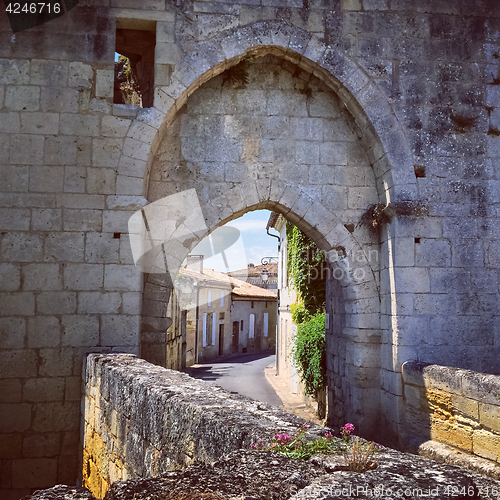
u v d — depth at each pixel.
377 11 7.39
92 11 6.85
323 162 7.62
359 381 7.30
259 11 7.16
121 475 3.98
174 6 7.02
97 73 6.77
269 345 26.50
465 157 7.33
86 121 6.70
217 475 1.84
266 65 7.68
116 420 4.25
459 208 7.21
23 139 6.54
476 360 6.93
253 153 7.50
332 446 2.14
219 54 7.01
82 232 6.54
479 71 7.48
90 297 6.46
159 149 7.32
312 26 7.23
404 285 6.97
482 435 4.73
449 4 7.53
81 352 6.37
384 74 7.31
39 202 6.49
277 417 2.69
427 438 5.86
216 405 2.94
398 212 7.05
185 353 15.06
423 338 6.88
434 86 7.38
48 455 6.15
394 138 7.21
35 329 6.31
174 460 2.98
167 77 6.91
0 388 6.15
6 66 6.61
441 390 5.56
